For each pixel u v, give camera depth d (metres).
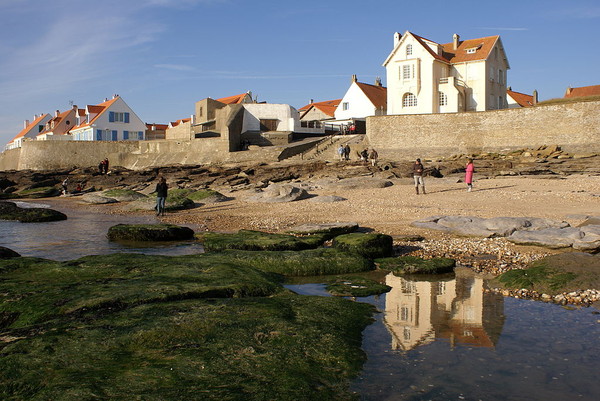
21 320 6.71
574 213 17.91
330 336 6.10
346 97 66.81
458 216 16.94
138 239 15.98
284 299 7.77
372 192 27.20
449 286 9.42
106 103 80.38
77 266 9.88
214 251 12.82
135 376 4.75
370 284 9.56
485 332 6.65
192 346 5.56
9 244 15.30
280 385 4.73
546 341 6.28
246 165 44.03
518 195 23.48
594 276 8.89
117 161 60.62
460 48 58.47
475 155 40.28
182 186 37.06
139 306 7.03
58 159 62.59
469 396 4.74
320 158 48.31
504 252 12.34
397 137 46.78
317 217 19.70
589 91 70.56
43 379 4.70
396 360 5.61
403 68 56.06
